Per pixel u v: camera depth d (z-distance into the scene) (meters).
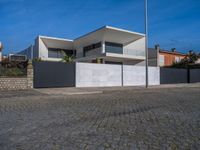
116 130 5.12
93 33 32.75
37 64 17.02
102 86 20.41
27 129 5.20
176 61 41.88
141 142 4.28
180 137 4.59
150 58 40.97
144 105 8.99
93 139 4.46
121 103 9.61
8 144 4.17
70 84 18.61
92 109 7.97
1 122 5.90
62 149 3.90
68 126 5.48
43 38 38.25
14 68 16.11
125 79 22.22
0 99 11.20
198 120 6.19
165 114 7.05
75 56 41.28
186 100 10.76
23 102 10.00
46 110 7.77
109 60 35.50
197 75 30.06
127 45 37.31
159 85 23.50
